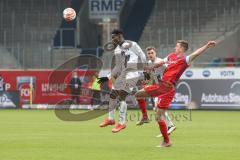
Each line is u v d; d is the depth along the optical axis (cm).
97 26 11450
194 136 4381
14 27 11400
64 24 11506
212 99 8600
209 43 3391
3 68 10500
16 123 5872
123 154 3138
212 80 8588
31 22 11538
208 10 11369
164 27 11394
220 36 10838
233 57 10444
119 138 4156
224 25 11044
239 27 10806
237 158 2970
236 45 10500
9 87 9081
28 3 11775
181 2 11625
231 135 4472
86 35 11331
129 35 11419
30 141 3897
